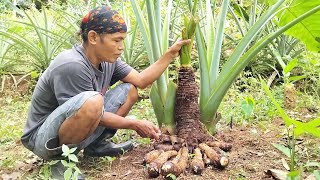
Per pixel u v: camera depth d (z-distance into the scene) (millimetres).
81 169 2695
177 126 2775
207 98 2832
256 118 3480
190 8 2846
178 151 2670
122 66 2746
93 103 2322
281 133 3098
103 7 2418
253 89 4238
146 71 2752
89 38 2410
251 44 4629
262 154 2771
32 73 4852
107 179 2533
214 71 2854
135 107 4016
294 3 3562
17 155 3008
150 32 2816
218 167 2545
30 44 4961
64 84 2402
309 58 4406
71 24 4676
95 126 2402
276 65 4738
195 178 2438
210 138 2826
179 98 2754
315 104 3834
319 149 2750
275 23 4598
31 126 2580
